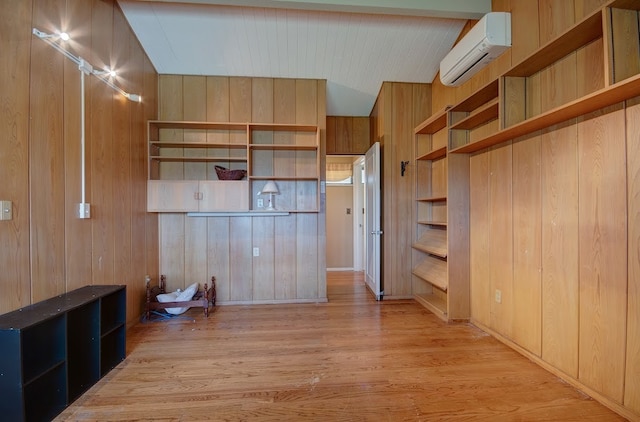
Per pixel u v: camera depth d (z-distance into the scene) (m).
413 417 1.71
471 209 3.10
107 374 2.13
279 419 1.69
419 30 3.16
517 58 2.43
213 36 3.15
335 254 6.06
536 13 2.25
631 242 1.63
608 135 1.74
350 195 6.09
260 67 3.58
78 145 2.25
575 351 1.97
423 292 3.98
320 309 3.54
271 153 3.79
